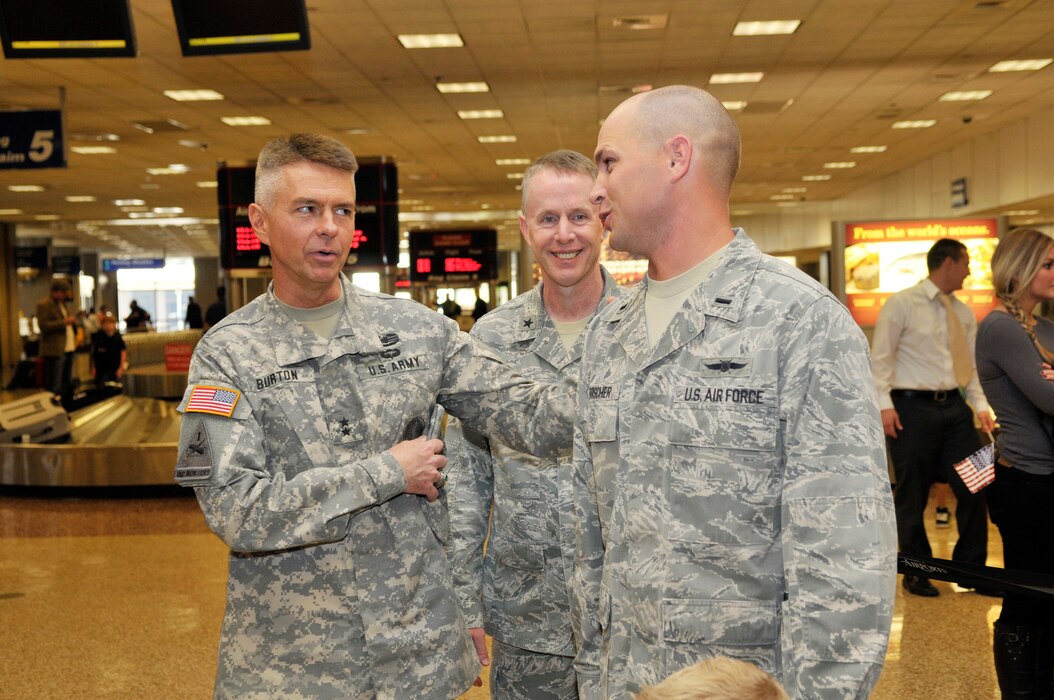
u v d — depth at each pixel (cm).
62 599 539
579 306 258
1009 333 315
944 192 1898
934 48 1091
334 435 196
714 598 144
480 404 212
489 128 1566
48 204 2486
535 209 250
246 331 199
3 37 629
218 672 197
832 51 1102
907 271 927
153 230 3306
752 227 3309
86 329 2344
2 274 2998
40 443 951
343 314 204
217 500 184
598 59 1123
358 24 953
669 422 150
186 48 623
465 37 1012
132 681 413
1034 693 302
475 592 251
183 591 550
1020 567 326
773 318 145
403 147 1750
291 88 1230
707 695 120
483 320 269
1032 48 1095
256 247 1197
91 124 1435
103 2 623
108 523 750
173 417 1141
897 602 492
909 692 375
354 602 192
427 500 205
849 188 2488
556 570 246
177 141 1602
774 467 144
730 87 1294
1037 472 317
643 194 154
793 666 136
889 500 139
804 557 137
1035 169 1509
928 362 484
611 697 157
